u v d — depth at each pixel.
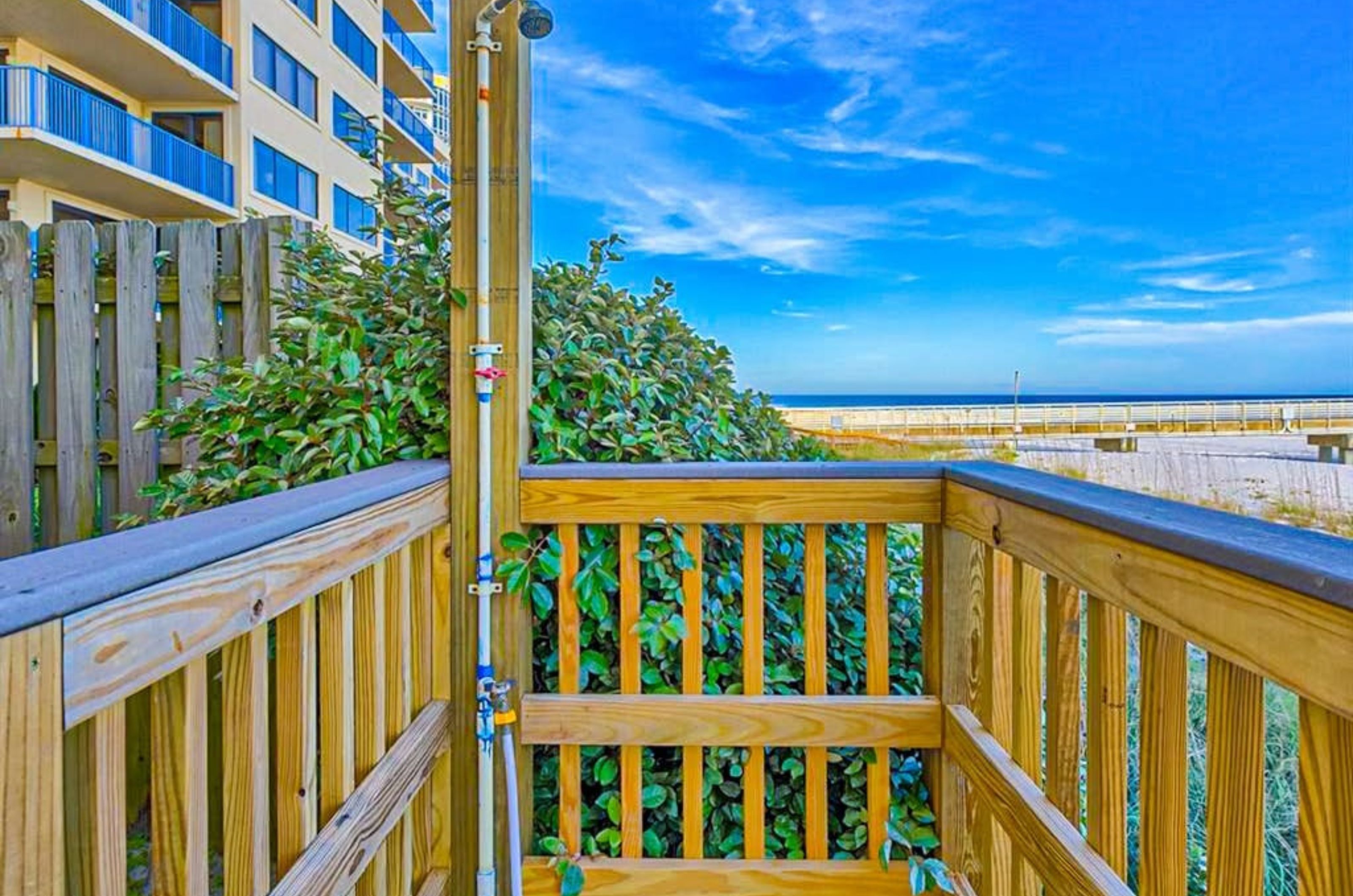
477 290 1.34
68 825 0.59
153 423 1.64
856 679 1.52
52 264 2.08
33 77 6.78
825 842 1.38
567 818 1.38
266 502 0.84
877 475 1.35
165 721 0.63
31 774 0.45
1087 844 0.90
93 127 7.33
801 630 1.54
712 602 1.48
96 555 0.55
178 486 1.45
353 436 1.37
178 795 0.63
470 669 1.33
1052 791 1.01
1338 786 0.52
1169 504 0.85
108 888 0.53
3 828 0.43
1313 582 0.52
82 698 0.49
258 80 9.36
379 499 1.02
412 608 1.26
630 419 1.54
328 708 0.94
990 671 1.23
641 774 1.40
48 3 6.86
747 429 1.85
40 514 2.07
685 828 1.38
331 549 0.88
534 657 1.50
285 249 1.95
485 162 1.34
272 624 1.35
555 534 1.39
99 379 2.08
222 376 1.63
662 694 1.38
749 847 1.37
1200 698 1.70
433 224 1.66
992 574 1.22
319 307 1.67
